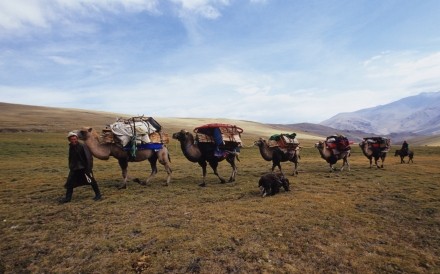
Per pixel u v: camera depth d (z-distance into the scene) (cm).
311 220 1072
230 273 738
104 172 2262
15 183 1758
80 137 1392
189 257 795
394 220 1130
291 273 744
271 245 871
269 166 2711
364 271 765
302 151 4628
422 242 948
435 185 1767
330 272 756
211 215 1124
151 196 1423
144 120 1686
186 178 1972
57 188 1616
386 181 1870
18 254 837
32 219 1108
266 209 1193
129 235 944
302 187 1670
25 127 10519
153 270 740
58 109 18188
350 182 1827
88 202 1314
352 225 1054
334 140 2323
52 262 795
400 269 780
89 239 921
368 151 2520
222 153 1706
